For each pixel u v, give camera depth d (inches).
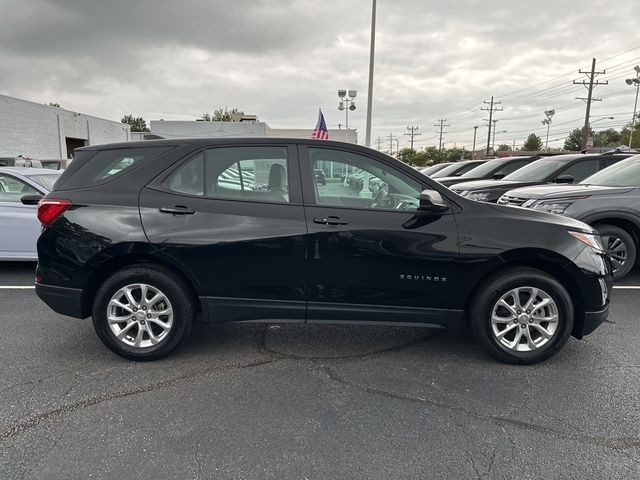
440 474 92.4
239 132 1441.9
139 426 108.0
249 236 133.9
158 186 137.6
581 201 232.1
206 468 93.6
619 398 121.6
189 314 140.9
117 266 140.0
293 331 169.2
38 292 140.6
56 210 137.4
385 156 140.0
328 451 99.4
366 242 133.9
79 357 145.0
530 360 139.7
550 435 105.4
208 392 124.2
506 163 467.2
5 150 1143.6
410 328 173.2
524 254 134.2
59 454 97.4
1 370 135.8
